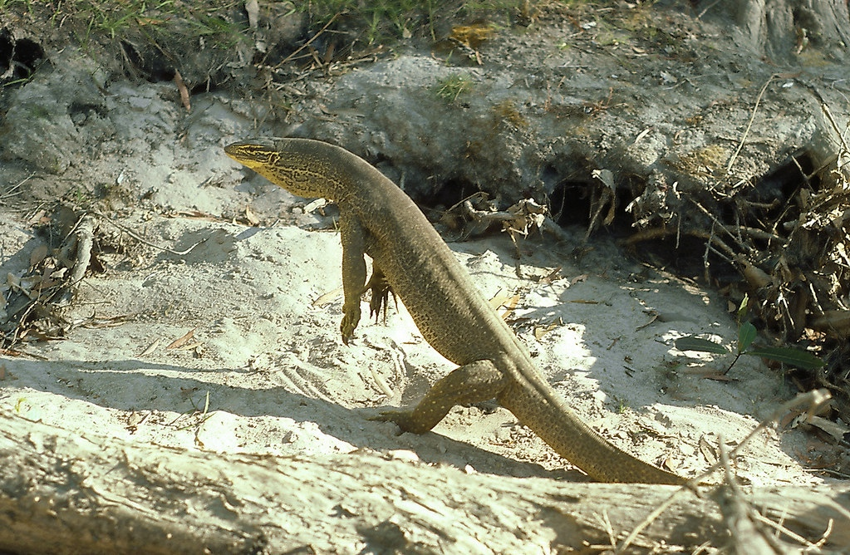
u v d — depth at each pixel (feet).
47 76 39.68
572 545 16.76
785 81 41.14
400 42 43.91
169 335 29.45
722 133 37.78
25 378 26.05
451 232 38.24
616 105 39.09
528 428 25.94
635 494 17.44
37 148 37.99
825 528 16.48
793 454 25.75
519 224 36.11
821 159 37.35
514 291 33.60
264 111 40.96
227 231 35.09
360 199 25.73
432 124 39.42
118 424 23.84
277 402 25.63
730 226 35.47
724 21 45.19
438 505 16.78
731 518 15.01
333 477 17.01
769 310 32.27
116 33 41.45
